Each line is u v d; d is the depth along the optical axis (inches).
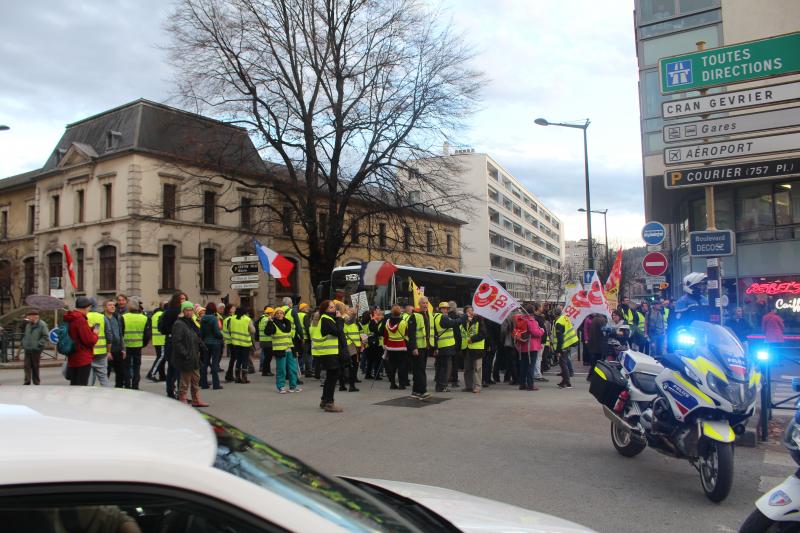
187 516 58.0
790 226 800.9
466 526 88.4
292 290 1727.4
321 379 610.2
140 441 62.4
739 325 561.9
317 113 1133.1
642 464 265.6
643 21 848.3
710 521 194.9
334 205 1152.8
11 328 991.6
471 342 511.5
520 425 355.6
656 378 233.5
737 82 350.9
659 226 617.0
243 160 1138.7
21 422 63.9
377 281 740.0
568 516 198.8
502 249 3609.7
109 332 436.1
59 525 55.1
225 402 445.7
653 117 834.2
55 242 1637.6
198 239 1542.8
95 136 1581.0
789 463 267.1
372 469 257.4
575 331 554.6
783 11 767.1
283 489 66.9
